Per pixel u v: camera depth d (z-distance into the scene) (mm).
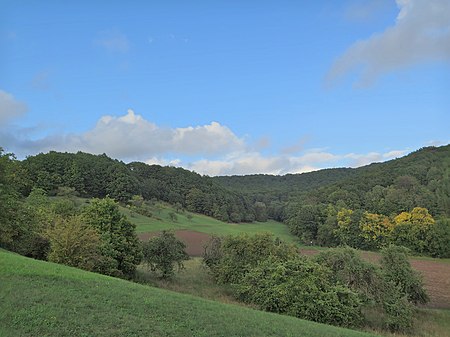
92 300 15758
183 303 18125
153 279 41438
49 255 30516
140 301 16844
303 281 30922
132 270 38750
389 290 32688
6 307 13531
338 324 29172
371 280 33406
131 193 122500
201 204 140750
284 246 43500
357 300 30406
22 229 34656
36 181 100500
